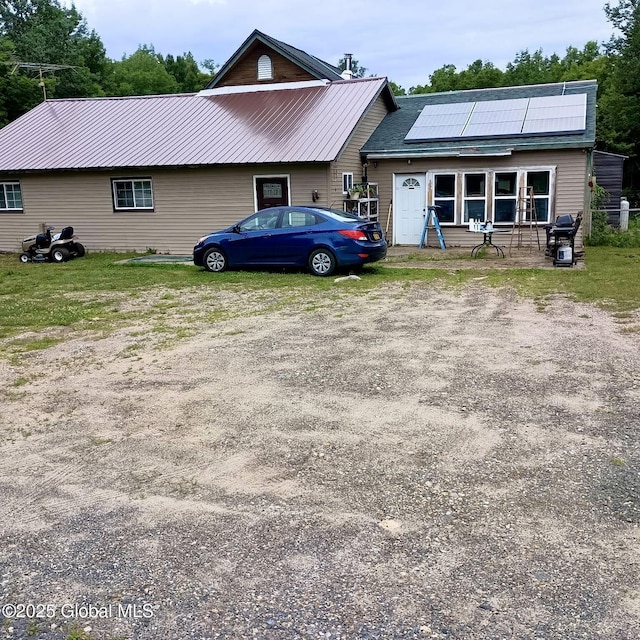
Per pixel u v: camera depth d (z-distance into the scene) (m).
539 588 2.96
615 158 25.97
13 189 19.72
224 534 3.49
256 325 8.46
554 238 13.98
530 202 16.95
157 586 3.06
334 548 3.33
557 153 16.47
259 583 3.06
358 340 7.46
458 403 5.29
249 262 13.47
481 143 17.22
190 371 6.47
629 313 8.55
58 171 18.64
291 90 20.33
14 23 49.19
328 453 4.45
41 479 4.23
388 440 4.62
